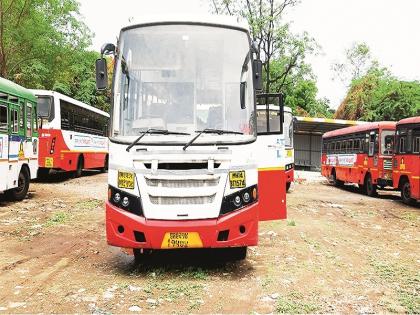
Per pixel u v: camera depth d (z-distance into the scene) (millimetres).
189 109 7160
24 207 13758
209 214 6715
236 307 5664
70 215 12539
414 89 41719
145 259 7969
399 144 18578
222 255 7957
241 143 6922
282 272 7316
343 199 19297
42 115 21047
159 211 6672
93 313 5371
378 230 11859
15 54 26953
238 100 7277
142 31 7445
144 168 6746
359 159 22719
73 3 26766
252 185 6973
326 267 7723
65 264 7641
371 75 46531
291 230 11000
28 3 24953
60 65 28797
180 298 5953
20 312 5395
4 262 7695
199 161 6777
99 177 25609
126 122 7125
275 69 29453
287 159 20844
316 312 5555
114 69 7426
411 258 8680
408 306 5848
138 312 5434
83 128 24953
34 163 16172
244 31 7594
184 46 7371
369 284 6832
